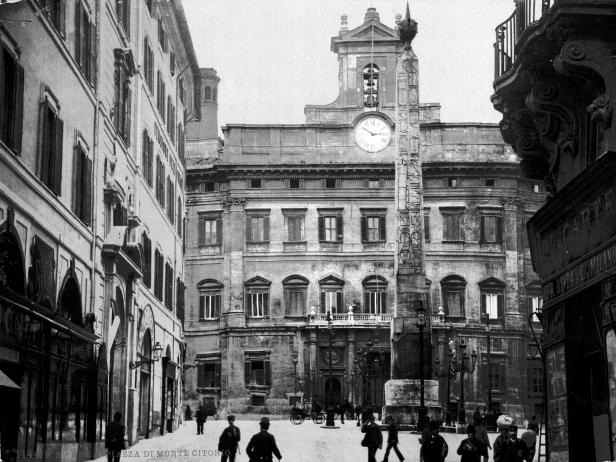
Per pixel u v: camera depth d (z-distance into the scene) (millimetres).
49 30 26125
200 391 85812
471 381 83125
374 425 27828
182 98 60719
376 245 85750
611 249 15031
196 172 88438
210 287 87000
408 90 58750
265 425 20562
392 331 56250
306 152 87875
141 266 38969
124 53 37375
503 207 86500
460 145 87438
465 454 19234
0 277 21891
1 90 21609
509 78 18859
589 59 15672
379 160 87375
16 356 22656
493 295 85312
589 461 17078
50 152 26953
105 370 33906
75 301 30266
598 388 16844
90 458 31828
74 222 29562
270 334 84688
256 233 86938
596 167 15008
